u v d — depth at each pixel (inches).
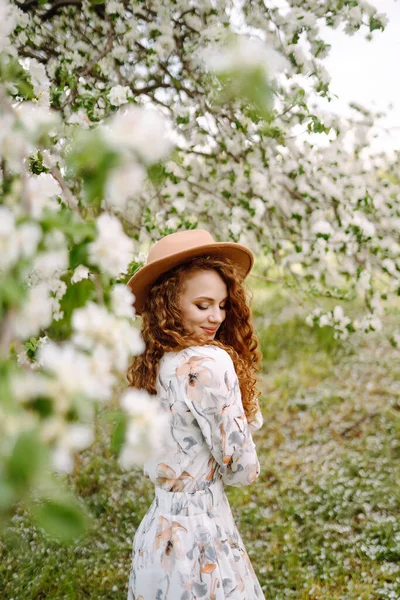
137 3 113.0
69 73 97.2
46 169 54.7
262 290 287.9
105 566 107.1
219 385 61.7
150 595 62.6
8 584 99.7
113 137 26.9
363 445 152.9
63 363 26.3
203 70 102.5
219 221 152.4
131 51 116.6
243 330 74.2
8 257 28.5
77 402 25.8
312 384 193.5
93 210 72.7
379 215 142.9
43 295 30.4
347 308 240.5
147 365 66.3
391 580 103.7
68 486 129.5
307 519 120.3
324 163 137.1
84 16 115.0
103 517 122.6
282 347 225.0
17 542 47.4
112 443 30.2
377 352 217.5
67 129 53.2
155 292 68.1
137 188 28.0
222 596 61.9
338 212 136.1
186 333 67.4
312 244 140.9
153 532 63.9
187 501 63.4
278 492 133.0
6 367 25.5
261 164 133.4
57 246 31.4
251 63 32.2
